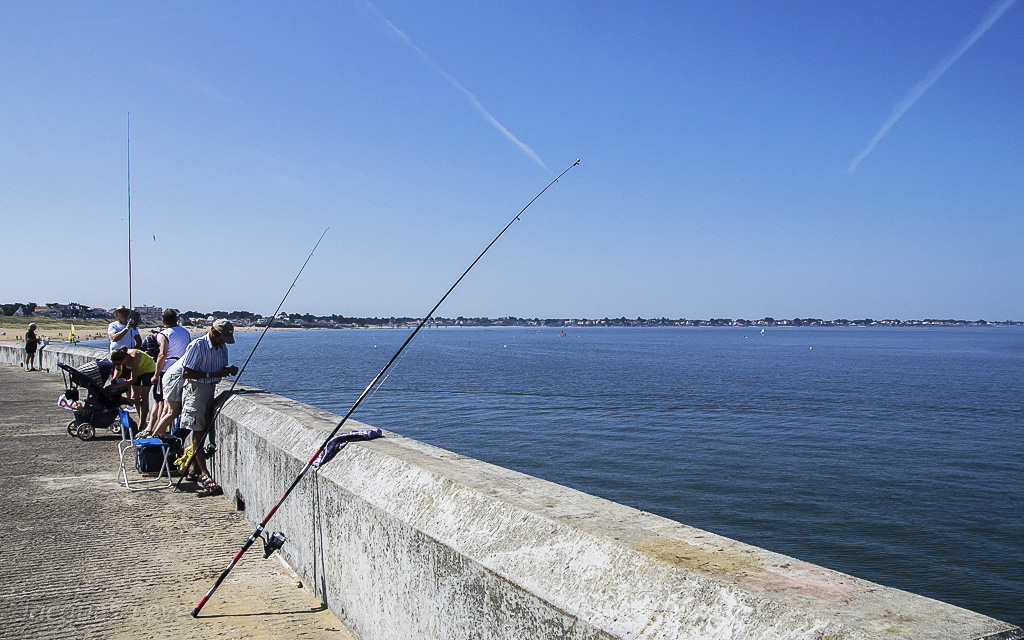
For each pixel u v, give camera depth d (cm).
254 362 7331
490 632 229
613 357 8781
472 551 241
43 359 2067
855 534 1366
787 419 2934
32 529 521
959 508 1542
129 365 920
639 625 177
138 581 416
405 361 7500
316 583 385
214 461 654
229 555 462
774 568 182
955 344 15475
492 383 4609
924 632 141
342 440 388
